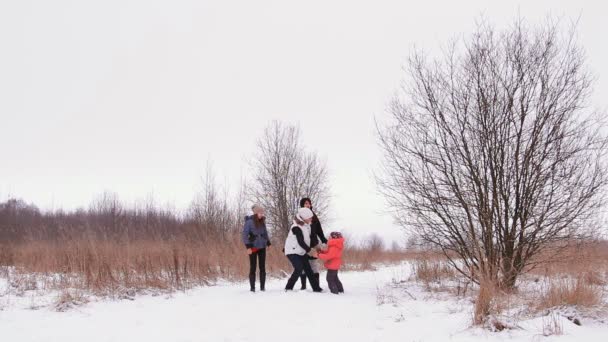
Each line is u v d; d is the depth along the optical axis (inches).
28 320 308.3
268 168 1179.3
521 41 387.5
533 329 247.4
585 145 366.3
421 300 359.3
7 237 754.2
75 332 275.7
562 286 300.8
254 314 323.6
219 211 1002.7
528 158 372.5
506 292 328.8
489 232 371.6
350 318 305.0
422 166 404.2
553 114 372.5
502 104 382.9
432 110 402.9
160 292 429.4
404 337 253.4
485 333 246.8
